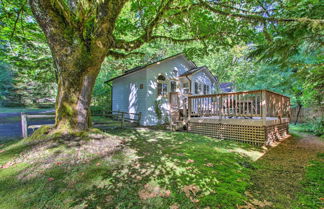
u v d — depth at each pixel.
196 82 12.89
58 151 3.86
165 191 2.54
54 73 10.59
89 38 4.40
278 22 4.25
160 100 11.09
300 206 2.24
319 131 7.99
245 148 5.32
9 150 4.03
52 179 2.80
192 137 6.83
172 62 11.96
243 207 2.19
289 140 6.72
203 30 6.54
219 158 4.23
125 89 12.48
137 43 5.56
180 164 3.69
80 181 2.78
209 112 7.57
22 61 8.62
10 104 21.41
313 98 8.50
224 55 16.31
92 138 4.74
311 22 3.34
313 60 8.34
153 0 5.83
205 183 2.84
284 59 4.53
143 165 3.56
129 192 2.48
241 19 4.98
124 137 6.54
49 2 3.89
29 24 6.61
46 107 23.50
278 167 3.72
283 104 8.07
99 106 18.67
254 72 14.53
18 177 2.83
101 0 3.92
